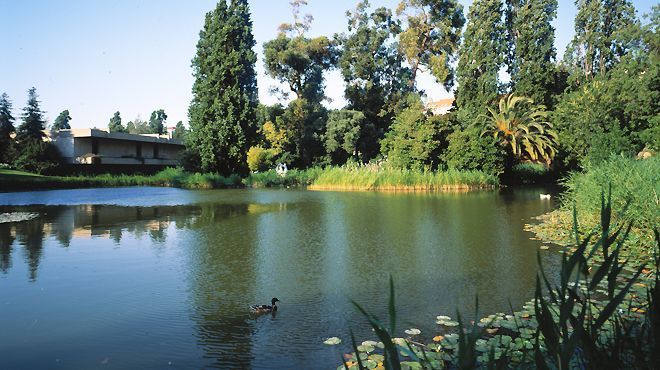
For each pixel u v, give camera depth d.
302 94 50.31
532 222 14.85
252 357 4.85
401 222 15.12
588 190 12.62
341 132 46.66
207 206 20.70
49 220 15.88
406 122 36.59
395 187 31.86
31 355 4.95
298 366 4.61
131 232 13.29
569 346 1.33
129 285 7.71
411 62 52.91
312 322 5.93
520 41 44.25
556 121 29.22
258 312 6.30
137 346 5.16
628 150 21.12
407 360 4.57
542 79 43.06
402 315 6.14
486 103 43.00
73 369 4.59
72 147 43.00
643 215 9.23
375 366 4.52
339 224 14.74
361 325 5.79
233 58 39.38
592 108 23.58
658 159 13.20
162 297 7.05
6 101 43.81
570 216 14.49
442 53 51.50
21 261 9.50
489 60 43.91
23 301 6.84
